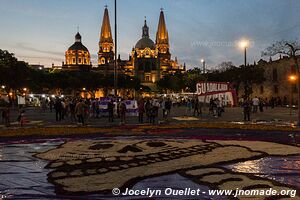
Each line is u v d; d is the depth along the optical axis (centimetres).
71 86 12344
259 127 2297
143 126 2528
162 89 15850
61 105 3284
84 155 1272
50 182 891
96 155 1268
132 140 1695
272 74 7831
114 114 3666
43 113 4903
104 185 849
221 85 5084
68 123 2962
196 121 3030
